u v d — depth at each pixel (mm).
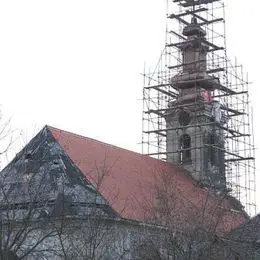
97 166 42750
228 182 56938
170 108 61344
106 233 33281
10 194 34281
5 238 31469
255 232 35000
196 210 31625
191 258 27797
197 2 64250
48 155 43531
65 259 29516
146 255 31344
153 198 44812
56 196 39344
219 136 60531
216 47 64250
